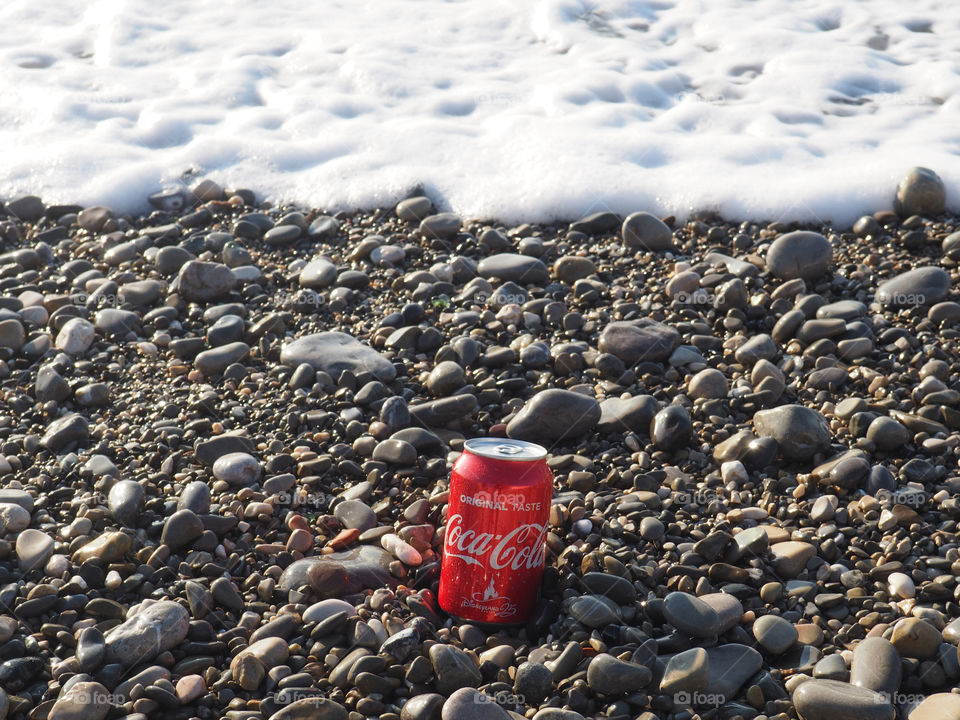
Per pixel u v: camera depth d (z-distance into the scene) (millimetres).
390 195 5375
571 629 2449
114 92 6840
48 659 2379
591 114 6180
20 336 4047
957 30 7523
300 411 3537
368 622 2465
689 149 5605
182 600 2586
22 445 3387
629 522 2855
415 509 2936
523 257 4605
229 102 6688
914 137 5723
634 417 3350
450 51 7520
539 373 3770
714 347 3910
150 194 5574
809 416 3156
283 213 5367
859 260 4480
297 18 8242
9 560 2750
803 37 7465
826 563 2686
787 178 5145
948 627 2359
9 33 7969
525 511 2426
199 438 3385
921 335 3795
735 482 3055
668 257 4676
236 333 4074
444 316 4215
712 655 2344
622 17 8055
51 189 5617
